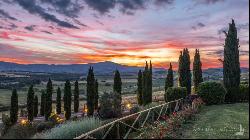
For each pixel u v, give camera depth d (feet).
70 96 256.93
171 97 110.83
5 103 524.11
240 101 112.98
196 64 144.36
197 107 83.41
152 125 59.82
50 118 221.66
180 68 148.77
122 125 52.85
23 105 469.16
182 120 61.05
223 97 106.42
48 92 273.75
